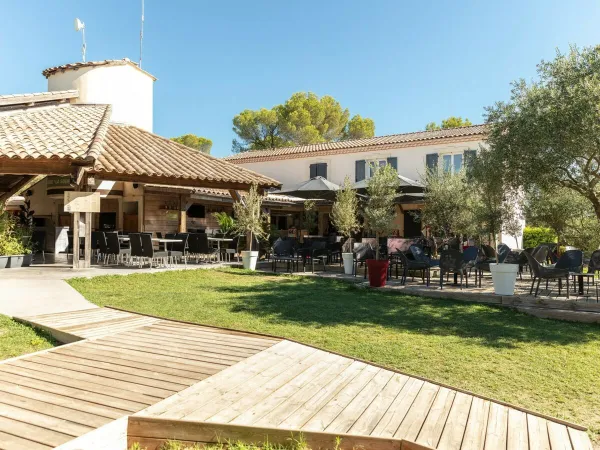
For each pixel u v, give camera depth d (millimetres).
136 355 4758
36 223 18312
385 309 7852
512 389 4254
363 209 14648
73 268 11141
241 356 4809
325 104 34812
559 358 5215
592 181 8281
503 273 8508
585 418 3660
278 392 3846
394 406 3652
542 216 12109
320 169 24047
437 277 12164
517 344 5777
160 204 16969
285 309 7625
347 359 4863
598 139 7242
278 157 25094
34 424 3082
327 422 3303
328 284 10656
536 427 3383
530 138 7738
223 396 3709
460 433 3211
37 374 4125
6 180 14695
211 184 13172
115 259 14000
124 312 6961
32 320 6184
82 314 6703
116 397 3609
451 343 5781
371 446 3020
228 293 9141
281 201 20922
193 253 13914
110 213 17750
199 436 3141
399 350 5402
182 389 3828
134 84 17875
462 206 14141
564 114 7301
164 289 9406
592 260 8547
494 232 10766
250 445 3094
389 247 12328
